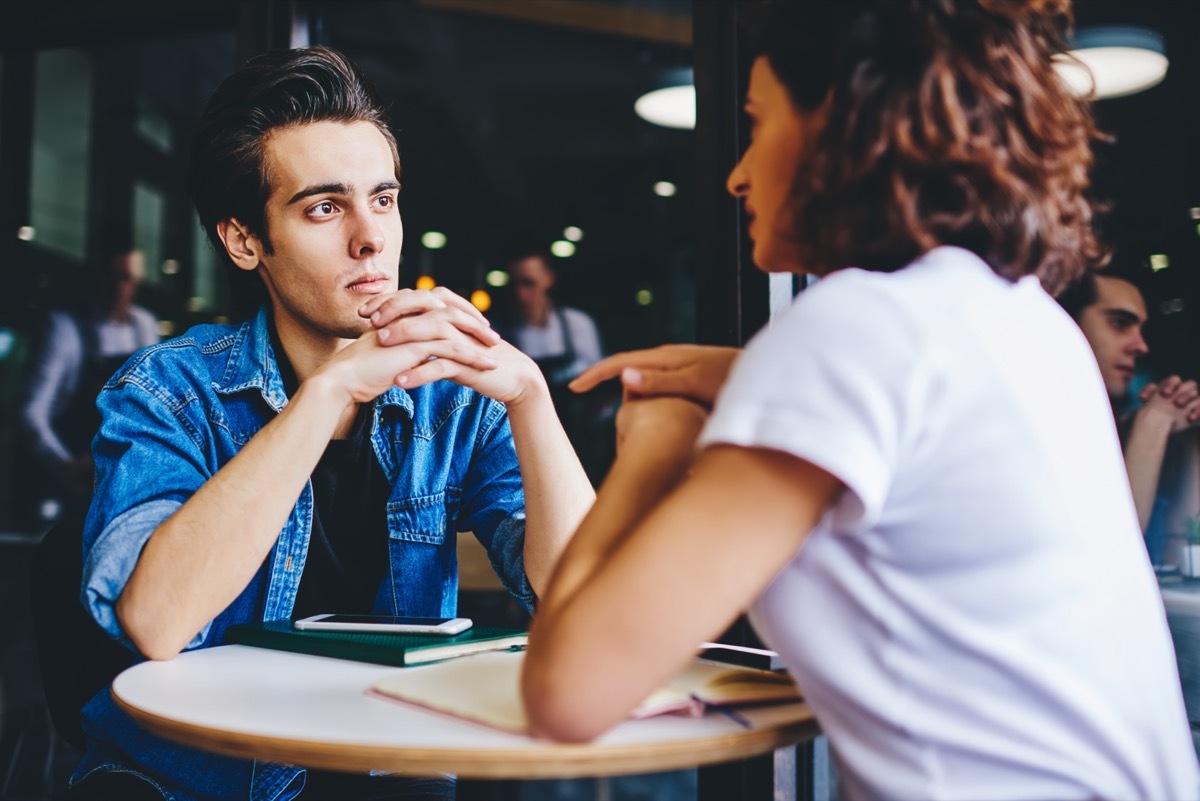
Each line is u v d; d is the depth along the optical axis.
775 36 0.78
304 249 1.29
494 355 1.23
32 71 3.38
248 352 1.37
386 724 0.77
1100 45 1.75
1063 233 0.78
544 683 0.66
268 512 1.08
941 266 0.72
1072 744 0.66
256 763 1.18
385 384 1.16
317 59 1.31
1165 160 1.71
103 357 3.27
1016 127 0.74
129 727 1.18
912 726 0.67
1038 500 0.67
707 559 0.64
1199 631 1.56
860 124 0.72
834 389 0.65
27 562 3.03
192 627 1.05
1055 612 0.67
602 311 6.14
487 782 1.34
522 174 6.38
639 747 0.69
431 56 5.11
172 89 3.58
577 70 5.30
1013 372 0.68
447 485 1.46
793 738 0.77
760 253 0.83
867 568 0.68
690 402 0.82
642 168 6.10
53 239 3.40
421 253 5.80
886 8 0.73
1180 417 1.63
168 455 1.22
